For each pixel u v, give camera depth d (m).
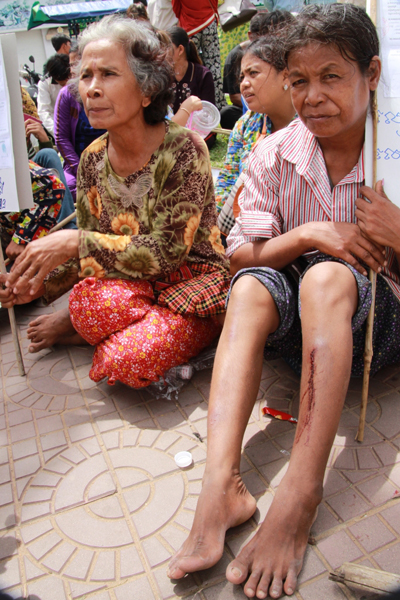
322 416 1.25
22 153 2.02
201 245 2.06
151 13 5.62
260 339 1.45
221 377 1.39
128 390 2.02
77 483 1.57
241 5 5.05
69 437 1.77
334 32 1.28
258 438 1.68
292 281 1.73
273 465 1.55
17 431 1.83
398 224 1.44
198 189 1.86
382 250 1.51
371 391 1.84
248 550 1.21
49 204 2.51
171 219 1.86
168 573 1.19
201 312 1.91
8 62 1.92
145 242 1.84
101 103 1.67
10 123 1.96
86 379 2.11
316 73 1.34
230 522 1.27
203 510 1.24
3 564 1.33
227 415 1.35
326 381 1.27
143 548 1.33
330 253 1.52
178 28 4.28
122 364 1.84
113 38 1.63
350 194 1.60
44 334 2.26
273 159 1.70
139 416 1.86
